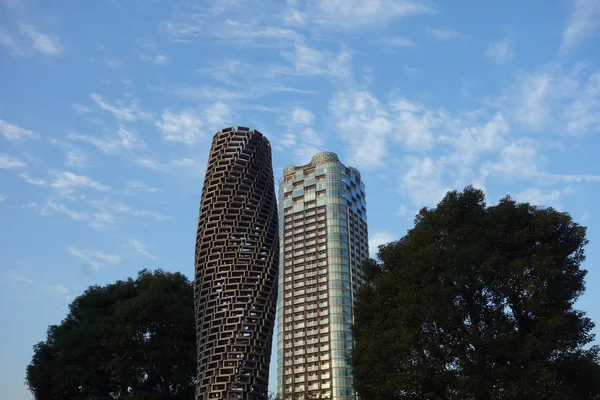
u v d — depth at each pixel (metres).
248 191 71.75
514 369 39.88
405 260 47.41
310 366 172.25
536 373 38.78
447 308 42.00
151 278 79.88
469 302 43.22
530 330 42.50
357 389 47.69
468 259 42.50
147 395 69.31
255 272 68.31
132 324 73.50
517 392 38.28
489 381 39.22
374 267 53.56
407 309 42.91
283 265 192.25
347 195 198.75
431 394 42.53
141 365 72.38
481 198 49.00
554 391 39.81
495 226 45.75
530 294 41.09
